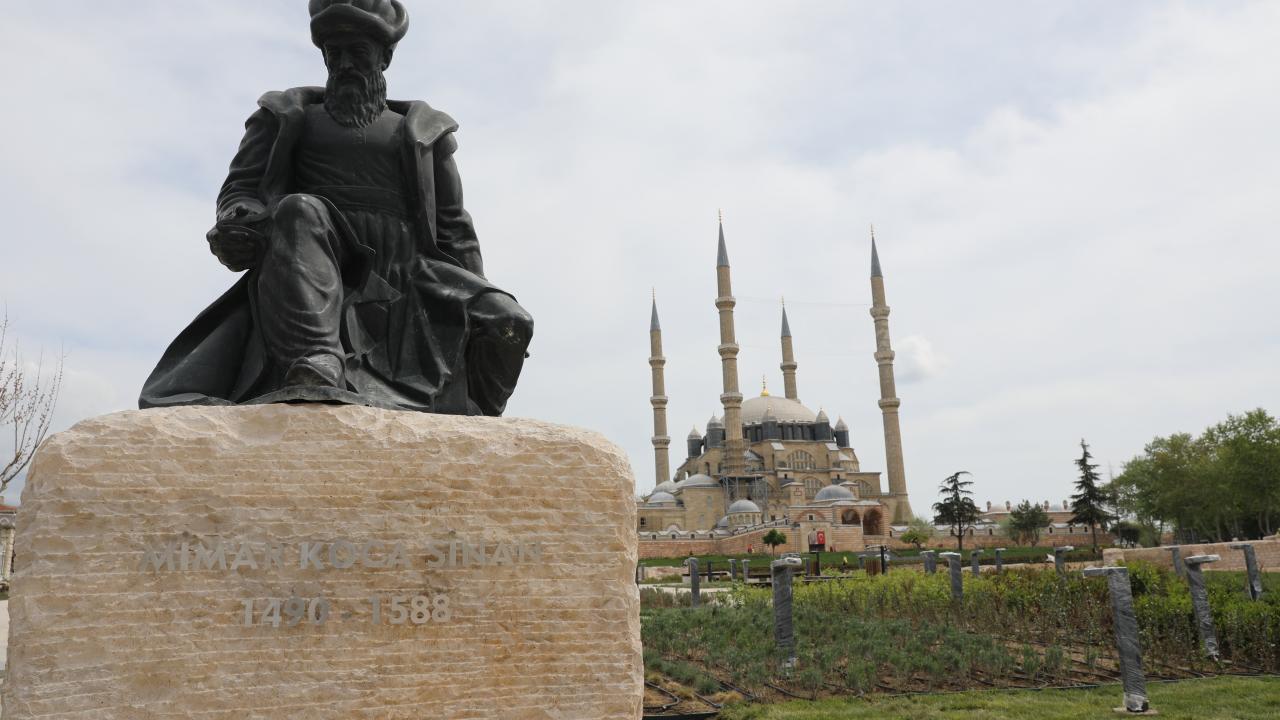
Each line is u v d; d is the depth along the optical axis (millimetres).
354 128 6117
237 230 5480
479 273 6516
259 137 6125
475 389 6031
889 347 122875
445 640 4594
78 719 4059
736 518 98812
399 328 5918
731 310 119312
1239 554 37406
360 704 4414
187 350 5625
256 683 4312
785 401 130500
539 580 4801
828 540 88500
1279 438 65188
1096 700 11328
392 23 6297
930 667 13172
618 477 5062
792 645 13227
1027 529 90062
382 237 6055
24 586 4137
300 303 5199
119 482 4340
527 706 4648
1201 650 14164
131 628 4215
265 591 4414
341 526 4586
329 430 4695
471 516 4777
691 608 21781
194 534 4391
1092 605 16703
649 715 10734
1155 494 80312
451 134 6602
